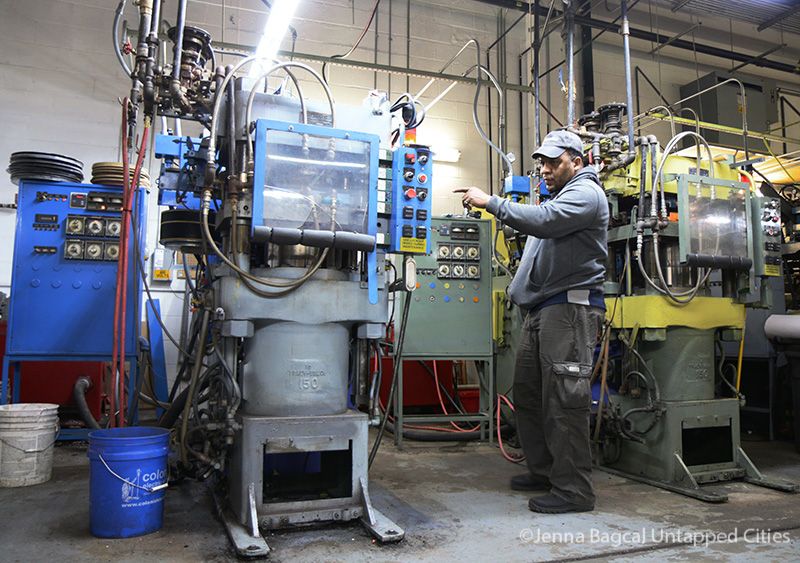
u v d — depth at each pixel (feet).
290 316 6.95
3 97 16.21
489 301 13.24
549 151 8.39
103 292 11.77
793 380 12.64
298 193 6.84
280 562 5.93
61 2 16.87
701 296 10.06
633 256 10.35
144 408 16.40
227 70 7.04
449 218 13.23
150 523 6.77
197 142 8.80
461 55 20.70
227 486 7.71
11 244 15.94
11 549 6.24
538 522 7.37
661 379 9.86
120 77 17.20
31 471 8.89
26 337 11.38
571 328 7.99
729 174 11.80
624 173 10.25
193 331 9.60
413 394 15.26
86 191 11.87
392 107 8.79
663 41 22.66
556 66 20.56
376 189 7.18
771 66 23.45
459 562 6.00
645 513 7.84
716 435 10.34
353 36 19.54
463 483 9.39
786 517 7.72
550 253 8.18
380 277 7.55
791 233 14.48
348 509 6.91
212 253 7.94
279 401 6.97
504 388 13.80
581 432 7.94
